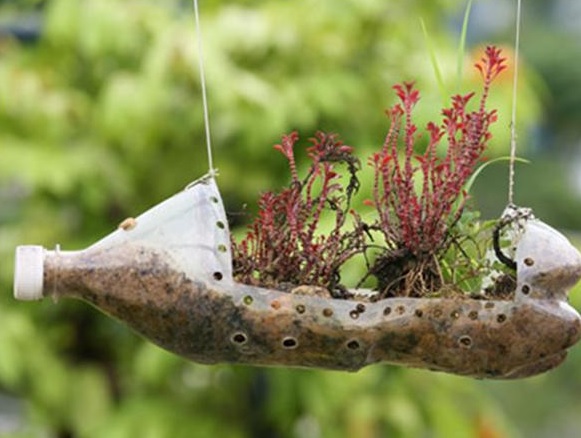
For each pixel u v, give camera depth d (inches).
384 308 106.1
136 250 105.5
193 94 195.5
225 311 105.0
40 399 210.1
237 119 192.2
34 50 211.6
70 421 210.7
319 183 142.6
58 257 105.7
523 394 359.3
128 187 201.6
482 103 110.4
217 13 204.5
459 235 110.3
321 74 195.9
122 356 212.8
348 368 107.9
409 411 201.8
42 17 229.9
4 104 198.8
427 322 106.2
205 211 106.7
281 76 196.2
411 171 110.0
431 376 208.2
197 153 201.0
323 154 110.8
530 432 354.9
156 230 106.0
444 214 109.3
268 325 105.2
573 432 356.8
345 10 196.2
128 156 201.9
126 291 105.2
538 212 354.9
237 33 193.3
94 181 199.6
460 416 210.2
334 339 105.7
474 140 109.8
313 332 105.4
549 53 373.7
